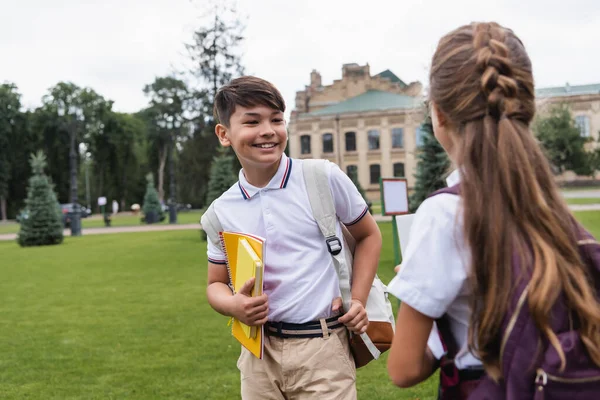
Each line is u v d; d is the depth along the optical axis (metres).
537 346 1.15
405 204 7.25
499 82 1.26
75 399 4.21
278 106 2.13
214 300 2.16
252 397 2.19
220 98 2.18
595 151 43.94
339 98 60.53
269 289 2.15
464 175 1.27
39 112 64.56
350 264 2.25
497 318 1.19
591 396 1.12
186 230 26.14
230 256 2.17
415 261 1.31
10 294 9.13
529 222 1.20
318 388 2.05
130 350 5.53
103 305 7.93
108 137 68.50
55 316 7.27
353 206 2.22
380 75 59.97
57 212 20.91
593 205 24.19
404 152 54.69
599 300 1.20
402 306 1.34
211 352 5.36
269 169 2.17
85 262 13.60
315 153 56.50
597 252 1.22
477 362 1.32
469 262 1.24
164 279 10.23
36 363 5.16
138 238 21.53
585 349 1.14
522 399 1.17
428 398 4.02
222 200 2.30
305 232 2.15
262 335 2.04
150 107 70.94
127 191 72.19
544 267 1.16
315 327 2.09
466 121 1.30
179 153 53.94
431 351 1.43
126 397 4.23
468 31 1.36
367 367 4.83
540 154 1.26
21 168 62.50
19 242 20.42
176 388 4.39
